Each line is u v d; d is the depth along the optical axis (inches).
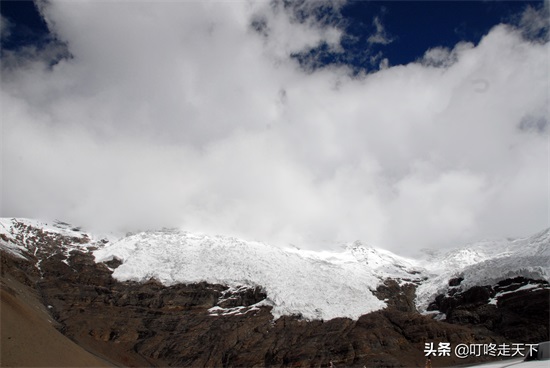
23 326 2576.3
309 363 5866.1
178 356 6008.9
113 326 6304.1
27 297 6122.1
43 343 2596.0
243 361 5989.2
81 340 5674.2
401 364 5753.0
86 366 2760.8
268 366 5954.7
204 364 5925.2
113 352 5718.5
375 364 5743.1
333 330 6599.4
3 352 2220.7
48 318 5890.8
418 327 6530.5
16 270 6796.3
